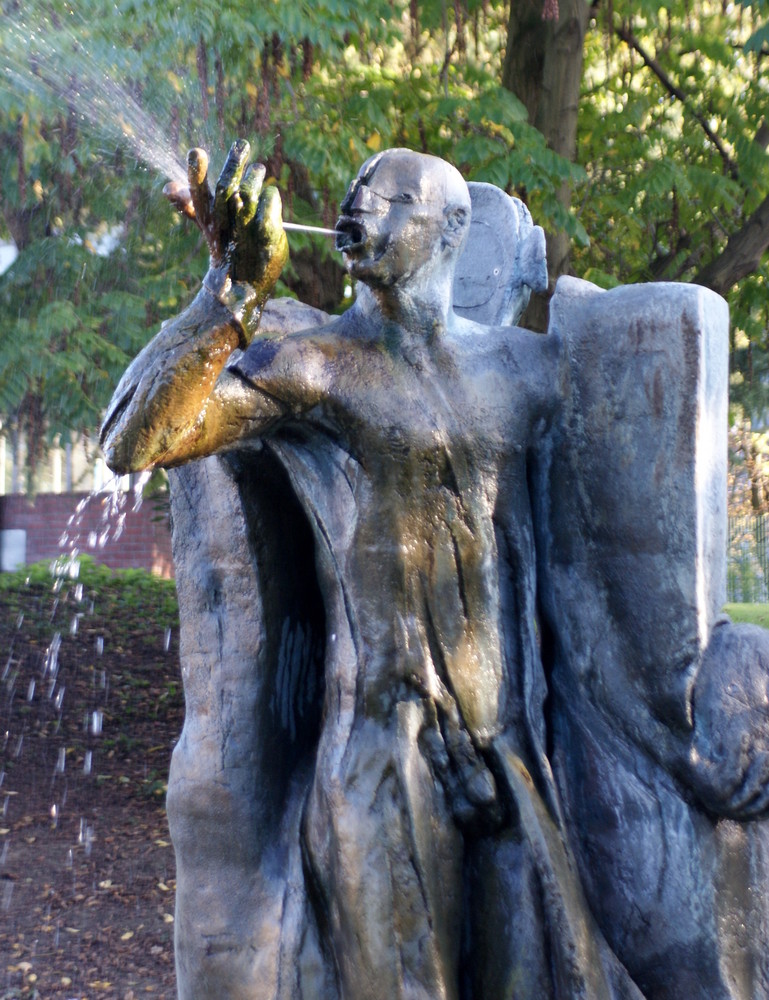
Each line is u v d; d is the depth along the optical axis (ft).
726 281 40.88
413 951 12.09
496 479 12.77
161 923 32.22
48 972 29.07
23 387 30.71
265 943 12.95
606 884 12.78
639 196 42.42
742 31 46.26
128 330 31.19
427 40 39.17
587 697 12.97
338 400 12.30
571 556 13.00
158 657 55.31
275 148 31.37
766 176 44.01
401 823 12.17
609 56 43.65
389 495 12.41
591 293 13.14
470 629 12.60
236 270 11.33
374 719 12.41
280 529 13.35
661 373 12.59
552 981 12.22
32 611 59.11
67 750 46.16
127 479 46.01
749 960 12.76
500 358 12.91
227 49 28.48
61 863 36.45
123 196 30.94
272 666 13.33
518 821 12.50
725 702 12.39
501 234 16.11
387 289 12.53
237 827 13.19
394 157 12.74
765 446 51.96
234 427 11.91
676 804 12.66
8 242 34.45
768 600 59.41
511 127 34.47
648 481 12.62
